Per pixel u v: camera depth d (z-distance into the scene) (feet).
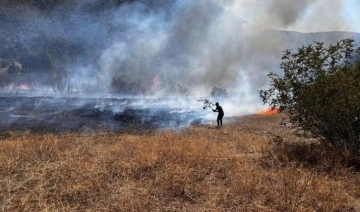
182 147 31.27
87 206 18.33
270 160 28.76
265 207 18.06
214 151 31.22
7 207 17.26
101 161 26.12
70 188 20.30
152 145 32.65
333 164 26.81
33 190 19.51
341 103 29.35
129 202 18.53
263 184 21.89
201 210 17.99
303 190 19.79
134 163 24.97
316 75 31.60
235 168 25.31
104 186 20.95
